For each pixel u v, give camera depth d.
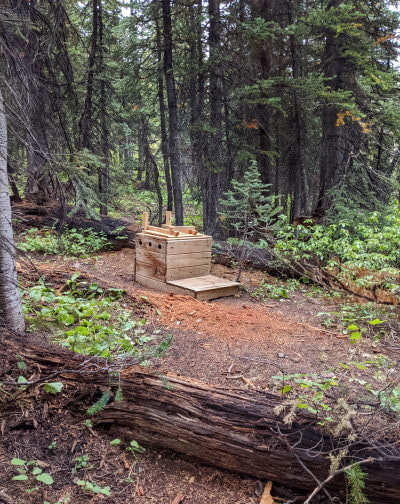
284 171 13.14
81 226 9.24
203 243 6.70
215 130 9.77
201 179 10.77
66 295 5.14
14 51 4.50
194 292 5.78
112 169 11.02
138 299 5.32
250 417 2.41
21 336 3.23
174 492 2.25
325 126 10.43
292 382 3.16
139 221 15.13
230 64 10.06
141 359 2.63
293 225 9.58
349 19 9.05
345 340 4.36
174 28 10.29
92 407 2.44
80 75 10.23
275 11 10.92
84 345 3.50
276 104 9.45
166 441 2.45
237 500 2.21
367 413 2.30
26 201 9.91
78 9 11.84
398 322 4.85
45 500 2.03
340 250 7.04
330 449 2.21
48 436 2.43
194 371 3.38
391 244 6.57
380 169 12.40
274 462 2.26
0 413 2.47
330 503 2.18
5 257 3.27
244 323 4.79
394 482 2.06
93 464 2.33
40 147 4.34
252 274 7.72
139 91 11.78
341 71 9.91
